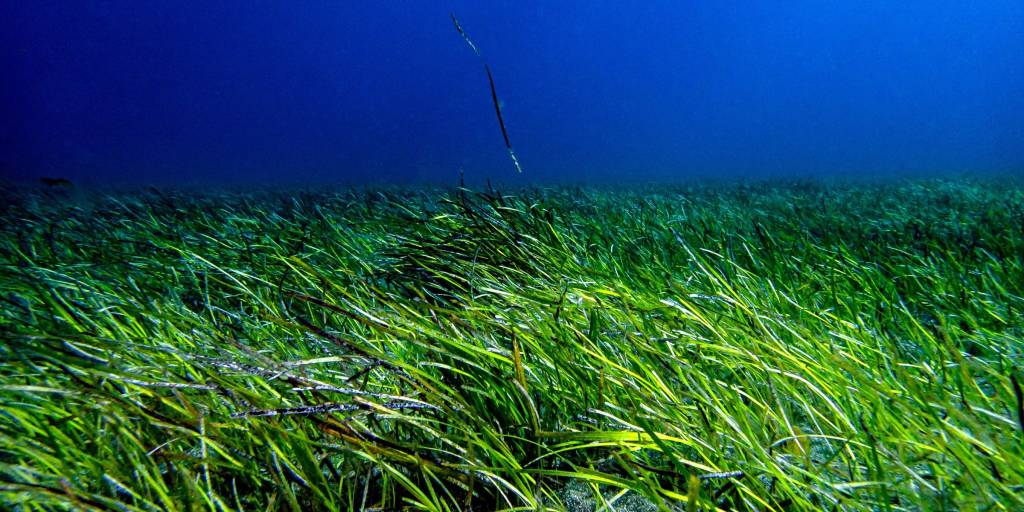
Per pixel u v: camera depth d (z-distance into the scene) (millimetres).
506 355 1507
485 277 2346
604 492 1354
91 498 879
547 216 2914
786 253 3217
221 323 1905
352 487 1270
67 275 2256
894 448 1119
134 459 1055
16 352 1218
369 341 1700
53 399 1241
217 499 1016
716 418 1304
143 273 2615
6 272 2121
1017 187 9875
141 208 6023
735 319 1772
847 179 17453
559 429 1468
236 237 3504
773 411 1343
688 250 2275
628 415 1311
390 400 1329
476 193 3367
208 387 1158
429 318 1788
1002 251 3330
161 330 1734
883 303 2232
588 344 1557
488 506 1318
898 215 5176
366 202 5805
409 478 1330
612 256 2840
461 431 1355
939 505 950
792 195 8906
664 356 1448
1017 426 1088
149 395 1256
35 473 914
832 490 1062
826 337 1810
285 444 1210
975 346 1957
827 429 1303
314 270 2064
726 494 1153
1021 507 907
